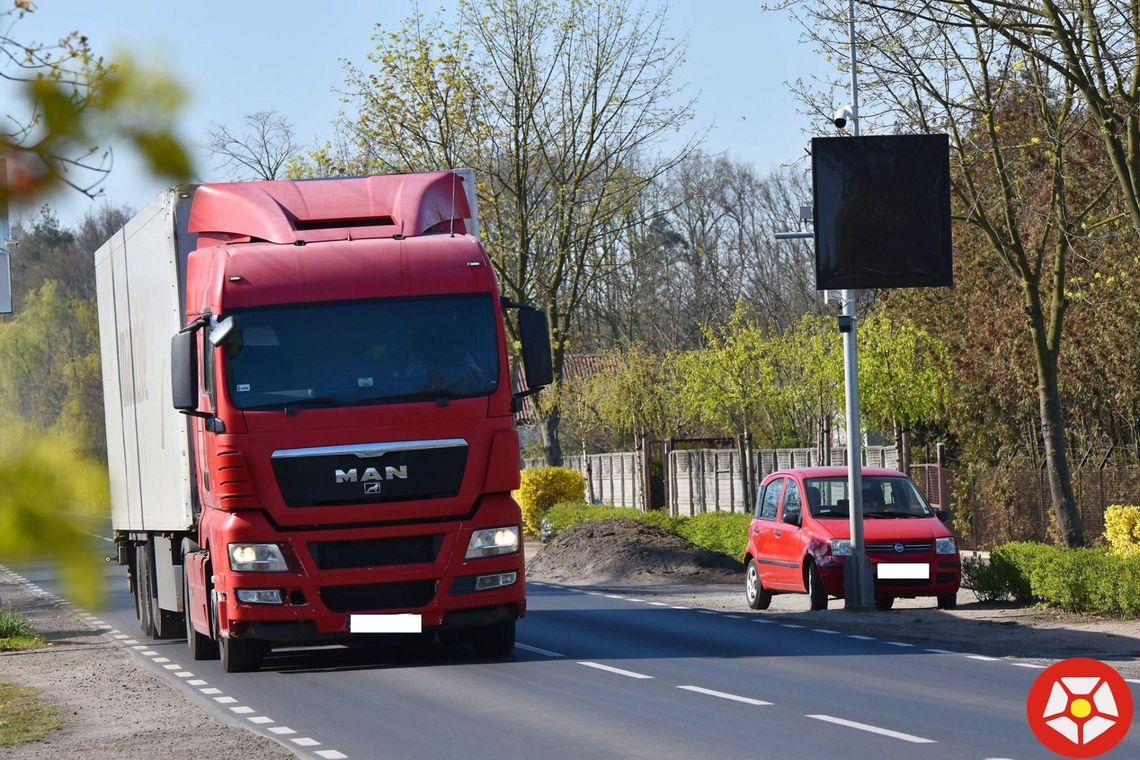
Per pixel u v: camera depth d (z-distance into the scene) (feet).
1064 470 265.54
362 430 157.69
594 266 499.92
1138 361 347.15
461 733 119.96
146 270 190.19
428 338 160.66
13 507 18.04
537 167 485.56
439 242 165.27
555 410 510.17
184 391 156.76
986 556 347.97
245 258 160.76
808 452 471.62
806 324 482.28
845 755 105.40
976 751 106.42
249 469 156.25
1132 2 210.18
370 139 472.03
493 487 160.66
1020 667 161.27
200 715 136.15
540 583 336.49
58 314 89.61
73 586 18.24
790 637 199.00
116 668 181.68
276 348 158.20
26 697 156.97
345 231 168.96
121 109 17.83
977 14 218.59
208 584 169.07
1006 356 379.96
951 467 413.59
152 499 193.47
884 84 259.60
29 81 17.72
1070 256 322.55
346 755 110.73
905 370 422.82
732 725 121.29
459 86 468.34
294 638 157.07
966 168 267.39
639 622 226.38
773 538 249.14
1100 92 218.38
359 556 157.99
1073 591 221.25
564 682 153.99
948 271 225.15
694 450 538.06
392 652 190.19
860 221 225.15
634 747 110.52
